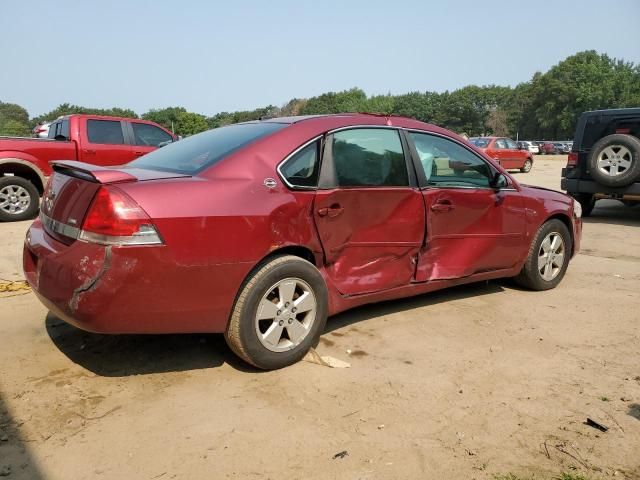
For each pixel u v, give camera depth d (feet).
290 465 8.20
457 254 14.65
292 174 11.44
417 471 8.10
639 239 26.94
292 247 11.34
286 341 11.39
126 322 9.53
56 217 10.63
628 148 29.71
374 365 11.58
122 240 9.24
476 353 12.30
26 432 8.88
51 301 9.98
